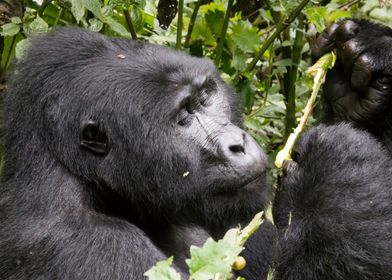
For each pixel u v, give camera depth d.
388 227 8.09
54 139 7.71
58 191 7.59
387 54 9.64
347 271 7.98
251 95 11.14
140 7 10.36
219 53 10.98
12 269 7.34
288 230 8.27
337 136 8.69
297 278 8.13
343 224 8.12
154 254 7.37
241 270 8.52
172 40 11.38
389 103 9.93
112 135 7.76
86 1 9.41
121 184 7.86
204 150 7.85
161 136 7.77
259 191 7.88
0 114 8.70
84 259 7.17
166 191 7.91
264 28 13.52
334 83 10.07
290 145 8.71
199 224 8.20
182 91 7.86
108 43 8.13
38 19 9.52
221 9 11.39
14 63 8.60
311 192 8.36
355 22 10.18
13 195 7.69
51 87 7.78
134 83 7.77
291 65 11.57
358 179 8.35
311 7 10.98
